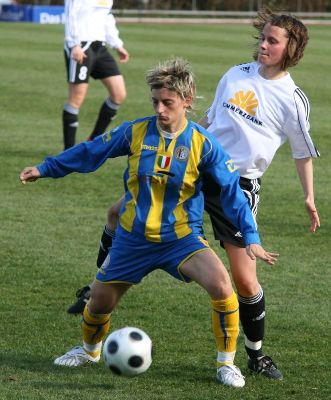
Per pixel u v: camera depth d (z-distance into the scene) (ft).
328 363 52.95
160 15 398.83
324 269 71.97
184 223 47.37
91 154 48.19
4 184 96.68
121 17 386.52
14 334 56.24
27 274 68.33
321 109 153.38
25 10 353.31
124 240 47.73
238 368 50.80
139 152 46.96
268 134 52.03
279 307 62.80
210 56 230.07
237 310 47.70
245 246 49.21
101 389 47.52
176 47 252.21
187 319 59.98
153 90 45.98
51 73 189.57
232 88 52.65
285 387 49.14
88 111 145.38
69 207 88.58
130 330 45.16
